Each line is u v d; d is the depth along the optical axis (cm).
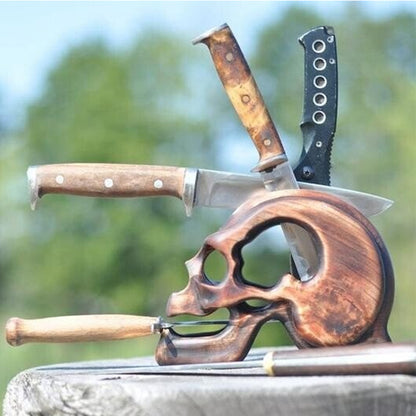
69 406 224
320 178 258
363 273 237
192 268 243
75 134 2142
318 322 236
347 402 214
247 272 1727
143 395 218
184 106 2080
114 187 253
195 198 251
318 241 238
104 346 1307
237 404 215
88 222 2028
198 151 2053
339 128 1906
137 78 2167
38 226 2077
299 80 2000
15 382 246
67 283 2009
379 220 1717
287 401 214
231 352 240
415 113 1912
